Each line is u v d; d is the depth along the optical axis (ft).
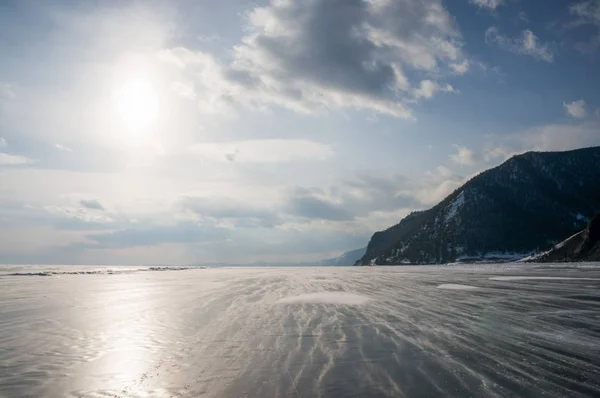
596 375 20.92
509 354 25.30
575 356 24.67
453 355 25.27
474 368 22.40
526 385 19.47
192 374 22.66
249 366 23.89
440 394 18.45
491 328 33.94
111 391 20.30
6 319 43.37
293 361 24.67
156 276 151.53
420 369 22.43
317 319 39.65
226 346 29.12
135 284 98.84
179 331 35.29
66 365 25.04
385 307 47.73
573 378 20.47
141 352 27.99
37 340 32.40
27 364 25.35
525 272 138.10
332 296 60.95
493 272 146.82
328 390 19.34
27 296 68.69
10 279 132.46
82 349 29.22
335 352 26.58
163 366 24.41
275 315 42.93
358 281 99.55
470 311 43.80
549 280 91.45
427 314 41.96
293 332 33.45
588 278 97.96
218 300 58.34
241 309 48.19
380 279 108.99
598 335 30.83
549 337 30.19
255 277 129.49
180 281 109.70
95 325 39.04
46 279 131.64
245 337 31.96
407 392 18.81
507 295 59.72
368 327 35.01
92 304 56.03
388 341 29.50
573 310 43.65
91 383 21.58
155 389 20.38
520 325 35.14
